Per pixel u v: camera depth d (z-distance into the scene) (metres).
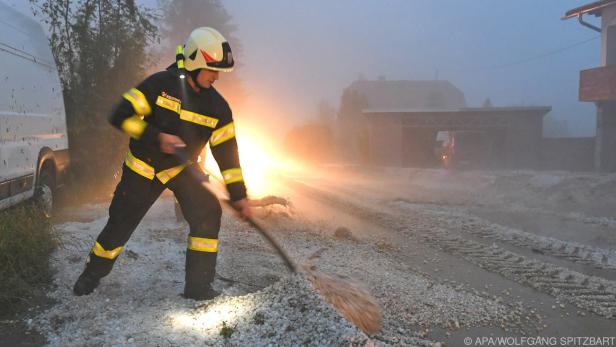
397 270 5.75
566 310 4.77
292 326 3.28
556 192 16.52
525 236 8.46
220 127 3.83
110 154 10.59
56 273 4.21
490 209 12.33
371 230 8.34
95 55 10.47
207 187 3.60
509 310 4.66
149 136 3.43
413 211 10.99
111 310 3.62
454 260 6.55
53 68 7.62
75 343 3.15
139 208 3.76
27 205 5.80
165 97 3.59
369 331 3.73
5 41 5.73
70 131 9.99
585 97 24.03
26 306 3.67
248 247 6.11
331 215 9.66
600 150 24.47
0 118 5.30
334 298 3.68
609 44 23.70
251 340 3.21
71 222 6.61
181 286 4.25
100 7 10.88
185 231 6.48
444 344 3.83
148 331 3.31
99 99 10.41
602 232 9.46
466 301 4.80
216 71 3.66
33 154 6.31
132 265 4.58
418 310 4.45
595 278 5.98
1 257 3.99
